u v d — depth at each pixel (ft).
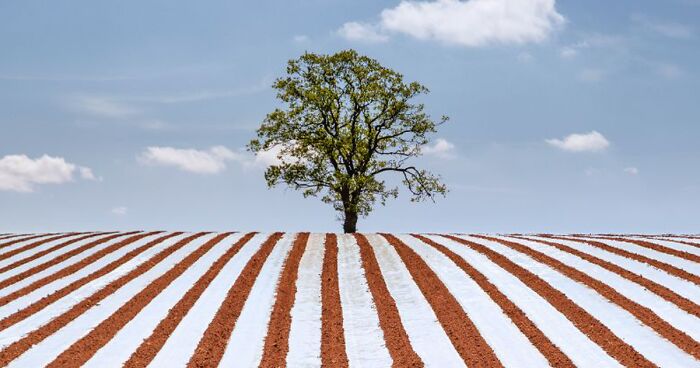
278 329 76.95
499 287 91.30
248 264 105.91
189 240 127.85
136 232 143.95
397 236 135.13
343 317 81.30
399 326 77.82
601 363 65.67
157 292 90.99
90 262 109.81
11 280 99.81
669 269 97.30
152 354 68.74
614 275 95.20
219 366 66.08
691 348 68.69
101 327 77.20
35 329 76.95
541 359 67.05
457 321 78.79
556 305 83.10
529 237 133.80
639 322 76.38
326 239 128.98
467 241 124.98
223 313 82.02
